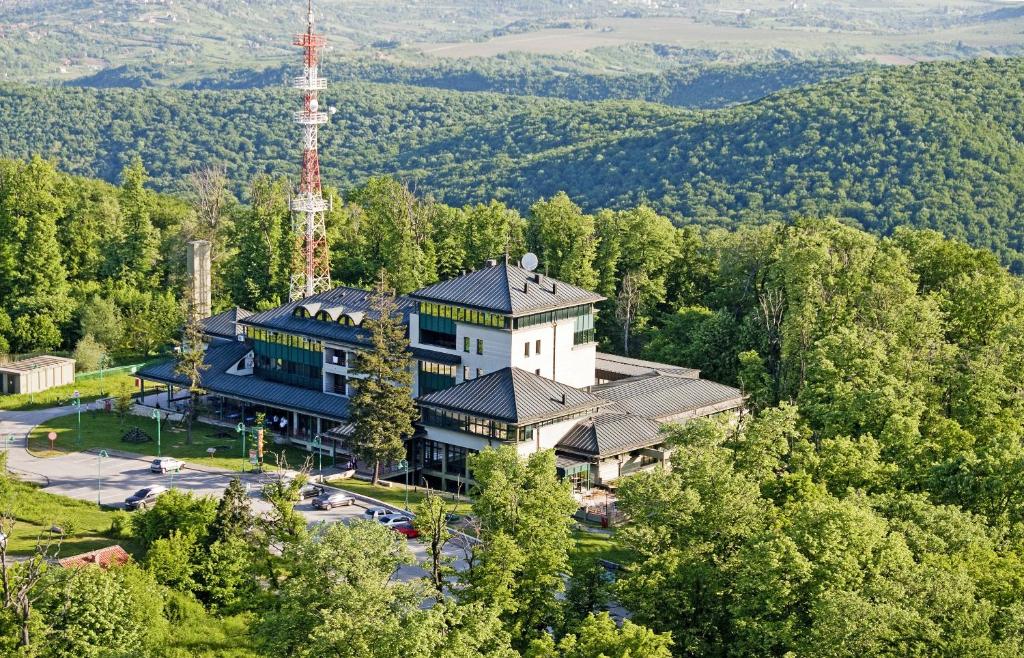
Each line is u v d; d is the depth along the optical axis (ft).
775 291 595.06
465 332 505.66
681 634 296.71
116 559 353.72
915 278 578.66
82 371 633.61
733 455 384.06
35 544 380.17
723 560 311.88
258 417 520.42
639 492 324.39
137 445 510.17
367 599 254.27
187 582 335.26
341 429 501.56
